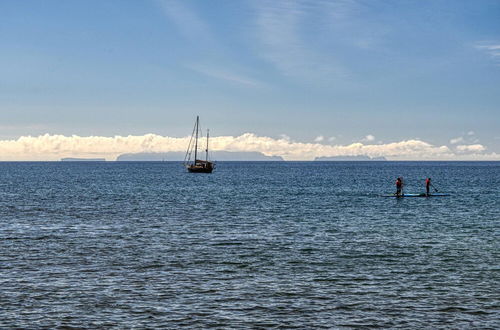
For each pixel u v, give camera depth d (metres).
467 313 24.98
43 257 36.94
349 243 43.22
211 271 33.03
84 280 30.50
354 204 79.31
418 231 50.16
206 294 27.88
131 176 199.12
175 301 26.62
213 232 49.31
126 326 23.16
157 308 25.50
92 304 26.00
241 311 25.19
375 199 88.62
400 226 53.84
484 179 172.00
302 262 35.78
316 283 30.20
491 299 27.05
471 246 41.56
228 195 99.00
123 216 62.66
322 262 35.78
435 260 36.31
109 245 41.91
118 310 25.17
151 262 35.53
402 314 24.89
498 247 41.09
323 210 70.38
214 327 23.12
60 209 70.75
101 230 50.41
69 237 45.91
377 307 25.86
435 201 84.00
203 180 165.62
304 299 27.09
